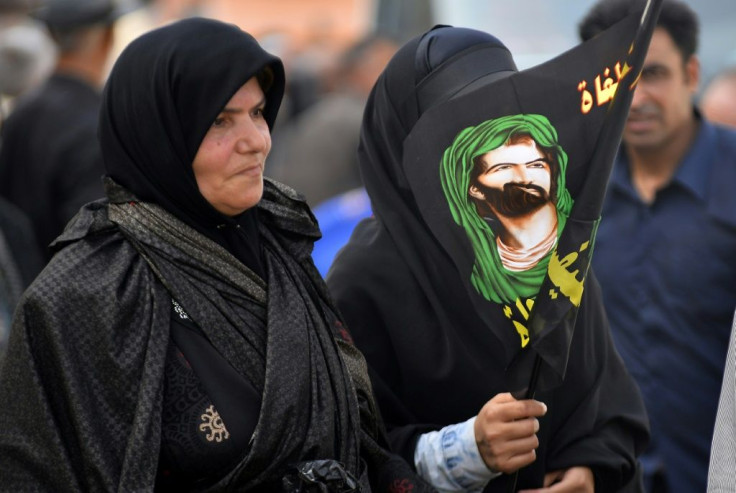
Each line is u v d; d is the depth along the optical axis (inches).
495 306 414.0
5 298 568.7
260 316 393.1
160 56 382.6
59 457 362.6
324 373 395.9
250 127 387.2
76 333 369.7
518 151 410.9
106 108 391.5
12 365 369.7
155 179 387.2
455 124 420.2
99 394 368.8
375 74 999.0
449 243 422.9
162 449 373.1
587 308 462.0
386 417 463.2
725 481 378.0
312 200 939.3
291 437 381.7
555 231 406.0
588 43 400.2
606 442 460.4
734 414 382.3
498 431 417.4
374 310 465.1
